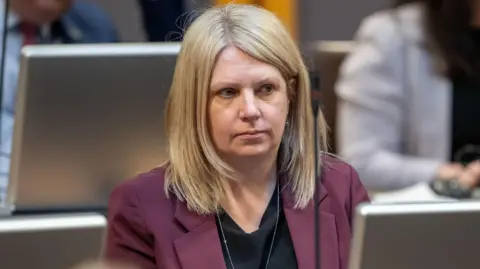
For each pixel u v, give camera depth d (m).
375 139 9.15
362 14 13.96
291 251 5.52
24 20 9.12
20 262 4.21
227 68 5.30
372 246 4.52
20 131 6.31
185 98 5.42
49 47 6.21
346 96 9.27
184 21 5.90
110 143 6.40
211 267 5.34
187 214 5.48
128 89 6.32
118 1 13.00
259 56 5.30
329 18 13.91
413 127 9.26
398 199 8.05
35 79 6.22
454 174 8.70
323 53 9.52
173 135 5.53
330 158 5.89
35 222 4.21
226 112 5.34
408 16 9.31
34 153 6.37
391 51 9.25
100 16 9.78
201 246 5.39
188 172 5.49
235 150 5.39
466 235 4.54
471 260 4.57
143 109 6.36
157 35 10.80
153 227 5.44
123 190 5.55
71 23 9.57
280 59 5.36
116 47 6.27
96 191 6.50
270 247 5.51
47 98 6.27
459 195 7.97
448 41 9.14
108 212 5.64
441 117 9.22
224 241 5.45
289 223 5.55
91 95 6.30
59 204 6.51
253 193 5.57
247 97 5.32
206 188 5.48
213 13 5.42
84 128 6.36
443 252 4.56
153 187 5.54
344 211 5.70
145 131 6.39
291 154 5.66
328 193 5.72
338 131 9.38
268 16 5.40
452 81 9.20
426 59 9.22
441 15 9.17
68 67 6.23
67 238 4.23
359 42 9.46
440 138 9.23
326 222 5.59
